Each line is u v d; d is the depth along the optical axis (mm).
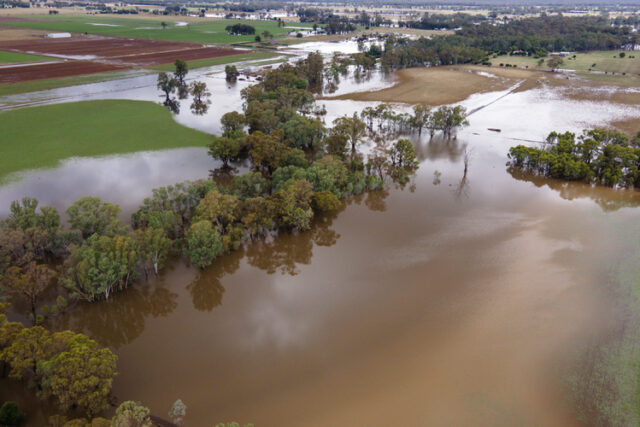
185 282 66312
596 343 52156
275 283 65812
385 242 75438
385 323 56656
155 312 60438
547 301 59406
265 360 51688
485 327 55250
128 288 64125
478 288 62438
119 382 49000
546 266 66875
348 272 67562
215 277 67562
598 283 62594
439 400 45625
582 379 47531
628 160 96438
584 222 80188
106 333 57062
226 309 60625
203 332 56562
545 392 46219
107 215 72688
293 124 114812
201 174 102562
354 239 76750
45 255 69312
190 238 67562
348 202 91125
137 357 52906
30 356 44688
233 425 38094
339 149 107438
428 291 62312
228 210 75062
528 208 86562
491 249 71875
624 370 48406
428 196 92938
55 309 57906
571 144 107250
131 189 93312
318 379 48844
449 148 122062
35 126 129000
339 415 44406
